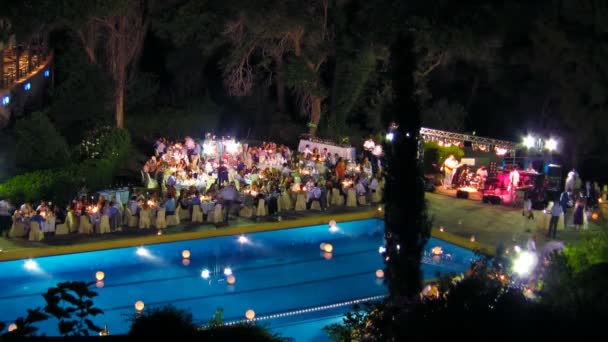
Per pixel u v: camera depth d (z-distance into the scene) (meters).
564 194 26.84
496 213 29.20
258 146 38.41
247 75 41.62
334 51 40.44
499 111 44.78
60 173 28.12
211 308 20.70
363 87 41.44
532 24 38.09
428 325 9.24
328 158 34.22
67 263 23.84
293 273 23.56
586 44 34.94
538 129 41.31
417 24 38.00
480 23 38.69
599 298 9.62
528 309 9.08
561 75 36.72
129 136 36.09
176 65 44.06
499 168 33.28
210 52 41.34
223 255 25.14
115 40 37.41
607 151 36.84
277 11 37.72
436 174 34.31
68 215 25.17
